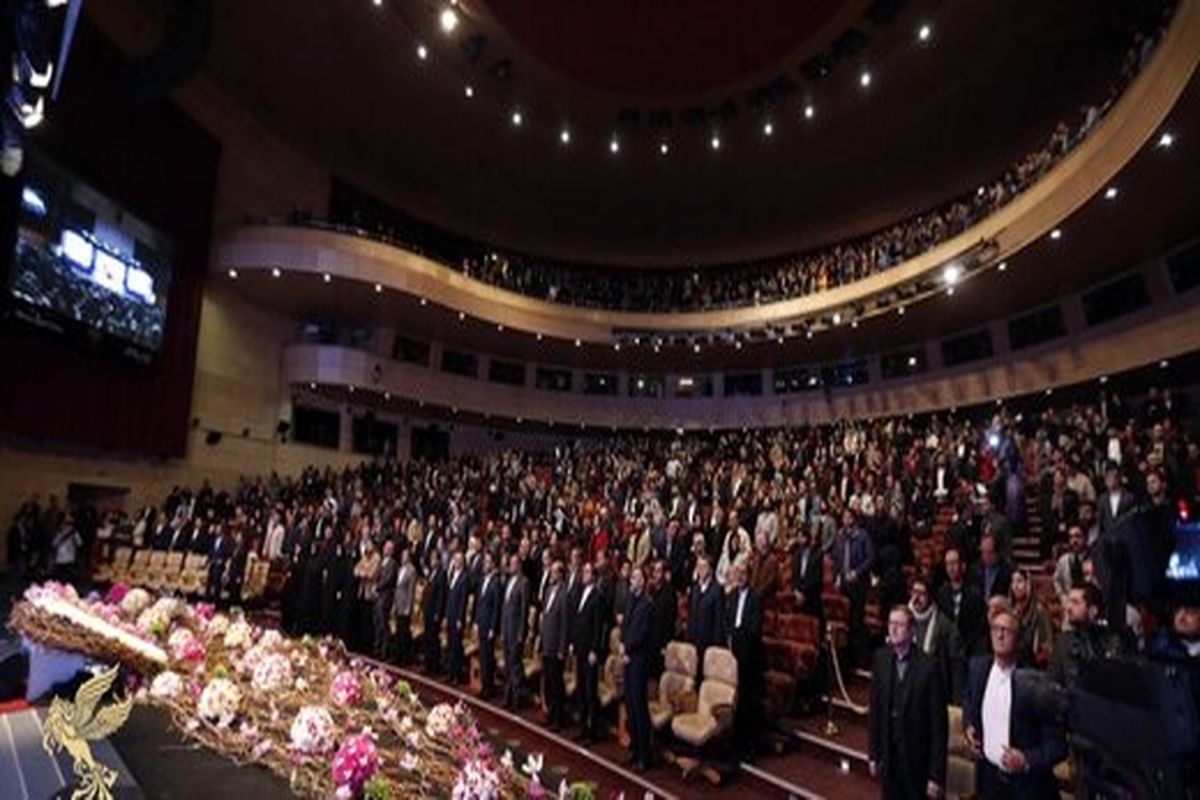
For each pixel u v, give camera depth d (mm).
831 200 21688
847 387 20812
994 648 3418
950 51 15445
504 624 7328
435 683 8031
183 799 1689
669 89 17781
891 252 18062
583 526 12266
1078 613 3584
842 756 5434
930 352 18844
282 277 16469
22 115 3408
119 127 13180
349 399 20438
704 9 15250
